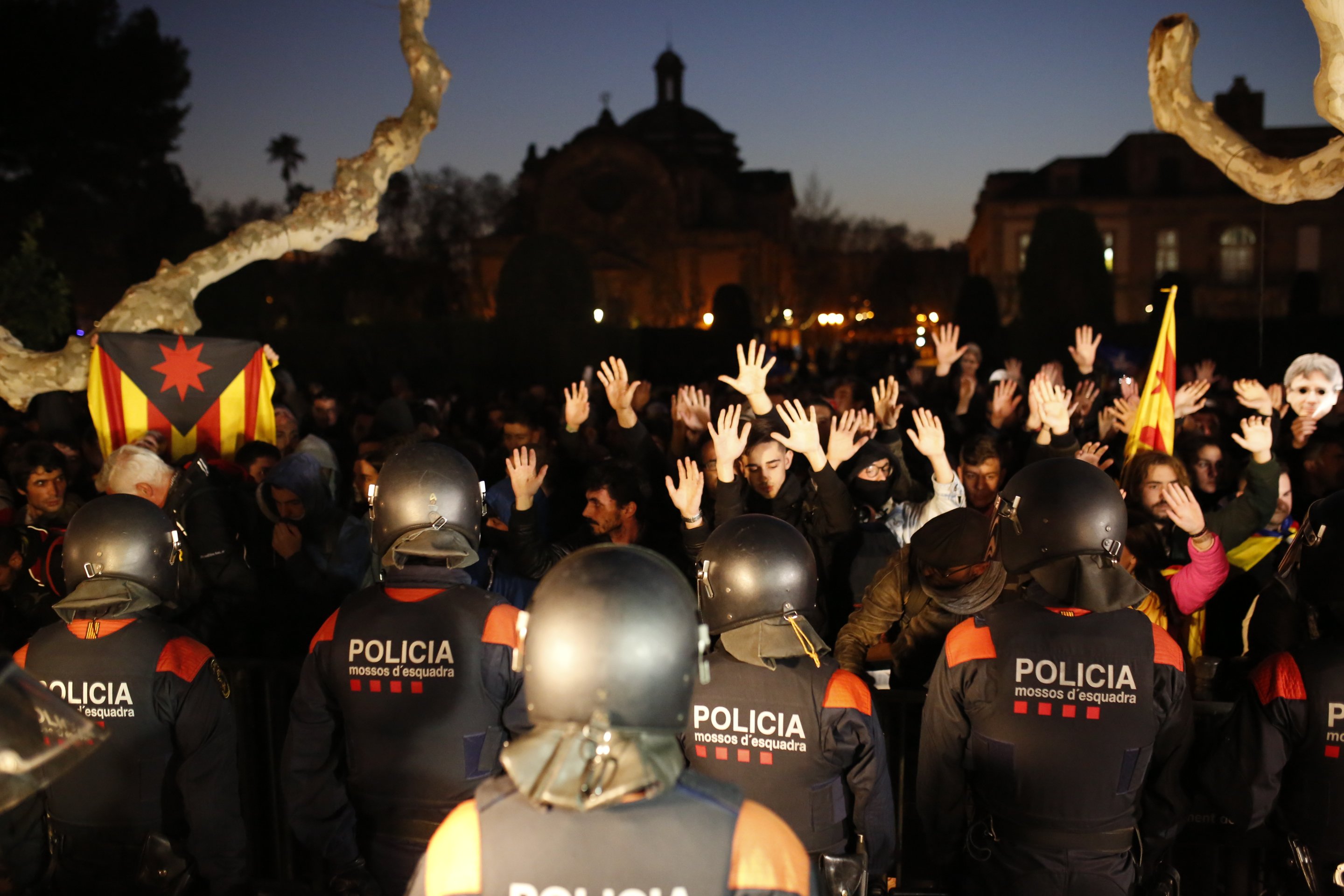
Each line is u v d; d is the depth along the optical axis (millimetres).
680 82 73188
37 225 10539
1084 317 25156
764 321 55656
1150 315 12062
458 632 2641
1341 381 5551
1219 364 20594
